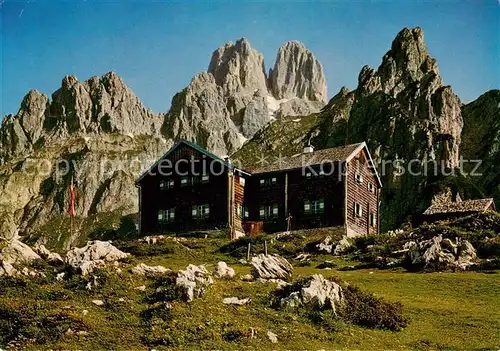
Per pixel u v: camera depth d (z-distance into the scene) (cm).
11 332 4191
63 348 3950
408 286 5681
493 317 4716
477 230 7769
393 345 4147
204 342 4000
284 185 9825
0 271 5066
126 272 5103
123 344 4019
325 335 4206
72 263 5291
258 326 4253
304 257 7594
